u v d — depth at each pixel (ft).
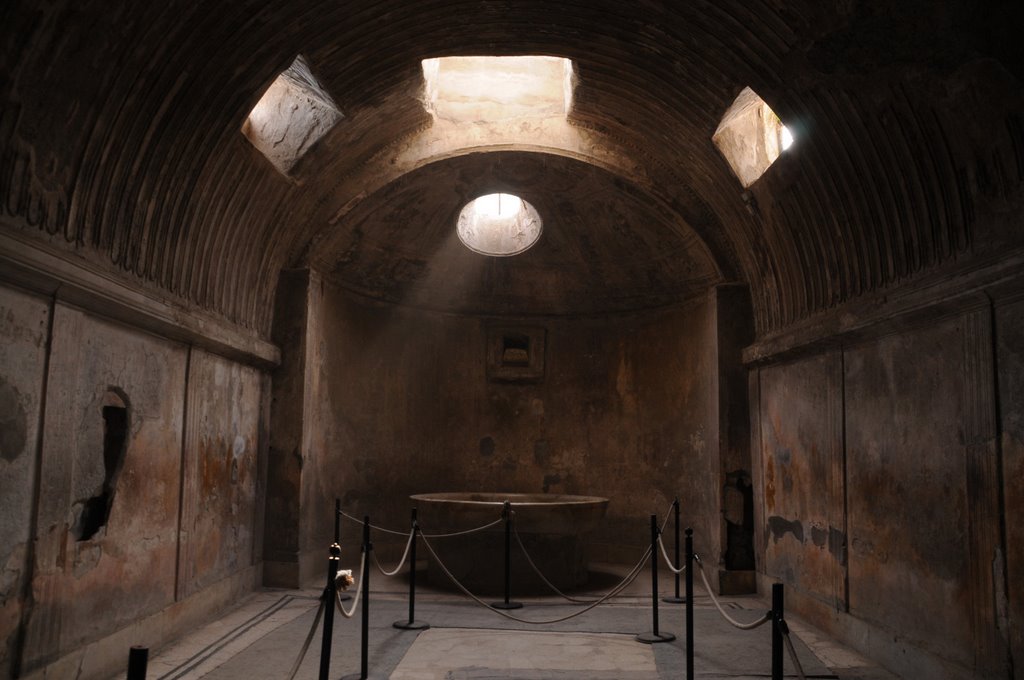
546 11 27.17
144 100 21.30
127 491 23.21
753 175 31.63
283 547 35.78
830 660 24.68
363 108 32.27
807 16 20.83
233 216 29.78
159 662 23.47
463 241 45.60
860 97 21.66
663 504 43.42
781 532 32.71
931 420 21.56
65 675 19.56
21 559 18.12
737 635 27.89
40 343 18.88
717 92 28.22
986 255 18.88
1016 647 17.76
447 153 36.91
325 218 36.99
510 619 29.76
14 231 17.37
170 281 25.95
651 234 41.14
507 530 32.71
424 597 34.19
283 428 36.29
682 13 24.79
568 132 36.96
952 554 20.42
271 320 36.11
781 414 32.81
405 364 45.96
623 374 46.21
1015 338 18.04
